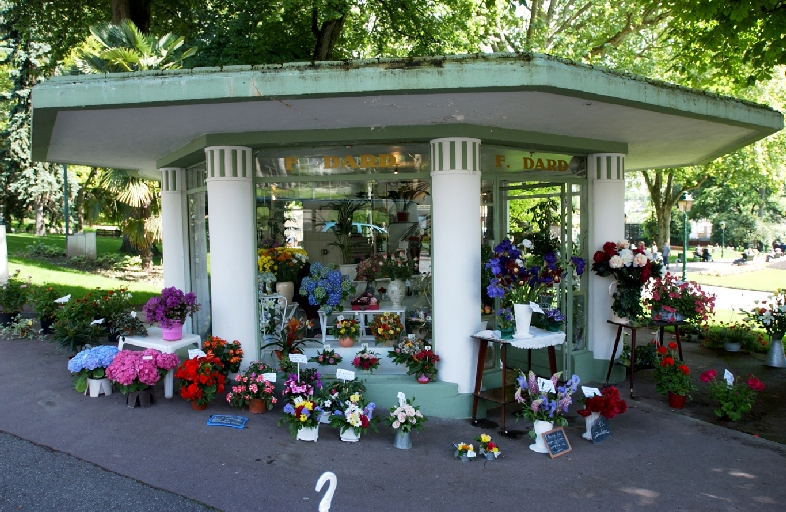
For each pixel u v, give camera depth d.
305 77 4.19
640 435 5.36
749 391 5.85
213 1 12.84
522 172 6.36
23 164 21.31
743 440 5.29
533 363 7.18
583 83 4.20
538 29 15.93
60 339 7.06
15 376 6.50
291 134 5.70
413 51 14.11
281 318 6.35
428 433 5.24
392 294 6.07
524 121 5.39
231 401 5.41
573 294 6.89
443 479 4.31
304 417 4.77
